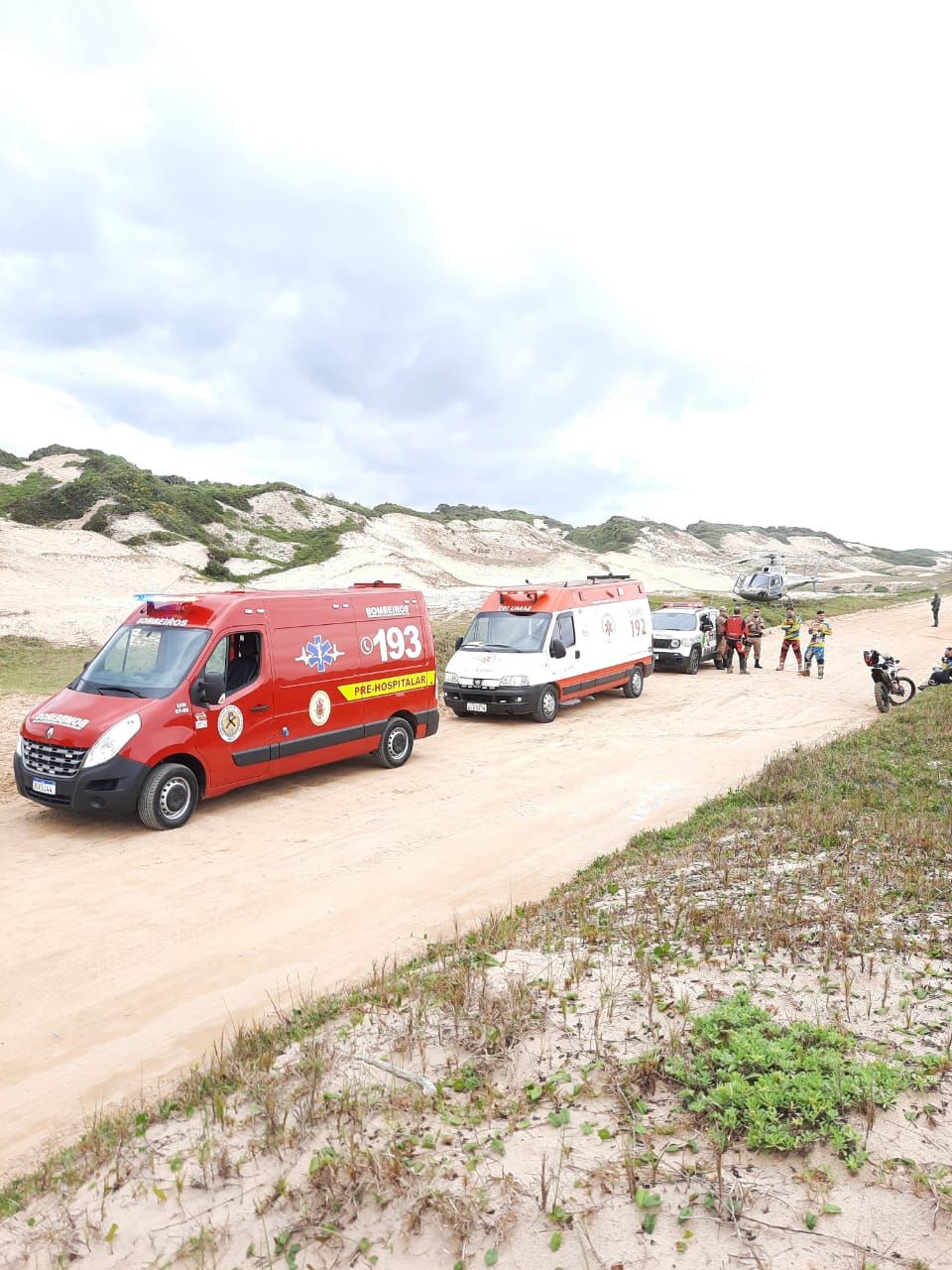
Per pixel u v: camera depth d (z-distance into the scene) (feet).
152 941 21.48
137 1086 15.47
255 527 257.96
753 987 15.88
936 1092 12.19
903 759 36.86
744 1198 10.27
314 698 36.06
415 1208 10.58
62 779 28.76
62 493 226.58
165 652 32.19
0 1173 13.15
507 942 19.66
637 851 27.61
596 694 64.49
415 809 33.47
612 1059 13.51
